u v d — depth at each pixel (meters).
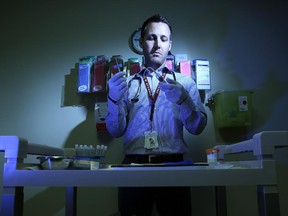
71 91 2.17
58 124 2.14
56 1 2.28
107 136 2.08
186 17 2.21
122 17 2.23
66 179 0.82
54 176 0.83
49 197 2.04
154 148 1.58
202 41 2.18
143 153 1.58
